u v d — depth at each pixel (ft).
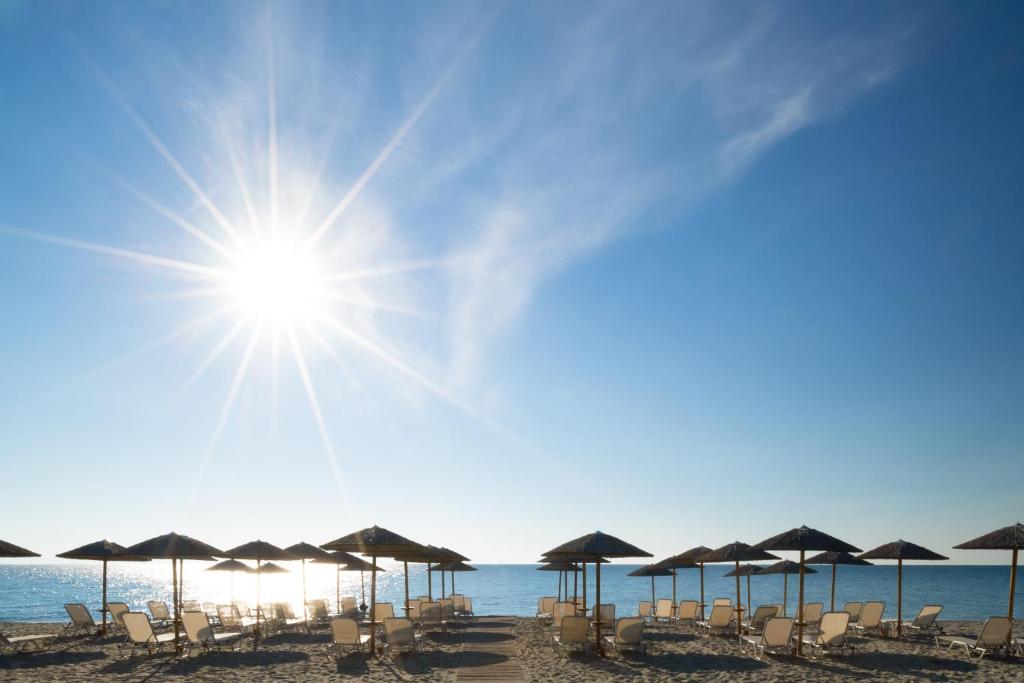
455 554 62.90
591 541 47.70
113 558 56.75
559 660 43.83
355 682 36.35
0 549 50.31
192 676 37.86
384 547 52.11
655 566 67.87
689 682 36.50
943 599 180.04
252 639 54.24
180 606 61.26
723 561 57.57
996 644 43.75
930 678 37.35
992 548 45.60
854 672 39.14
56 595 230.48
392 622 45.57
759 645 44.32
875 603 55.11
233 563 76.18
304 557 67.46
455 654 46.42
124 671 39.50
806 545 44.78
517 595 209.05
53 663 42.55
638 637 46.21
